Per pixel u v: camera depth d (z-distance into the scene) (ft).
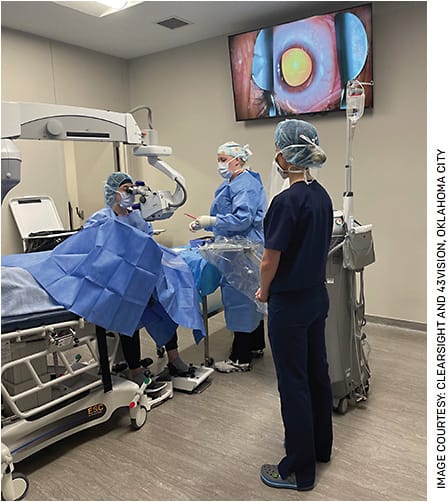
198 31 13.56
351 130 7.68
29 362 6.28
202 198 15.44
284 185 7.96
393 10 11.09
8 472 5.84
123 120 7.55
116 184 8.75
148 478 6.39
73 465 6.71
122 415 8.13
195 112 15.05
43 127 6.59
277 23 12.75
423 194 11.35
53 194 14.38
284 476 6.17
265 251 5.65
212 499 5.96
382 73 11.46
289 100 12.45
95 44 14.62
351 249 7.50
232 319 9.68
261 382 9.28
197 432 7.50
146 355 10.88
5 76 12.88
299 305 5.74
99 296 6.73
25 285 6.30
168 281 8.22
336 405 7.91
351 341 7.90
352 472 6.40
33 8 11.59
